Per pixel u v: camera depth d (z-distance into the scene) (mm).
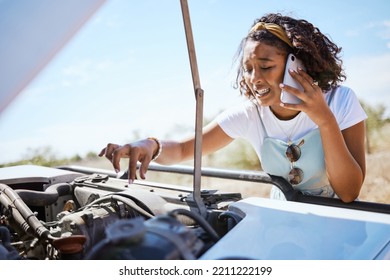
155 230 903
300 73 1688
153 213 1580
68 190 2201
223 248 1227
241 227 1350
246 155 11328
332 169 1763
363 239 1276
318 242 1261
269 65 1763
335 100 1941
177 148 2139
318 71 1797
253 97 2072
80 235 1454
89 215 1564
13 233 1921
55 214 2162
